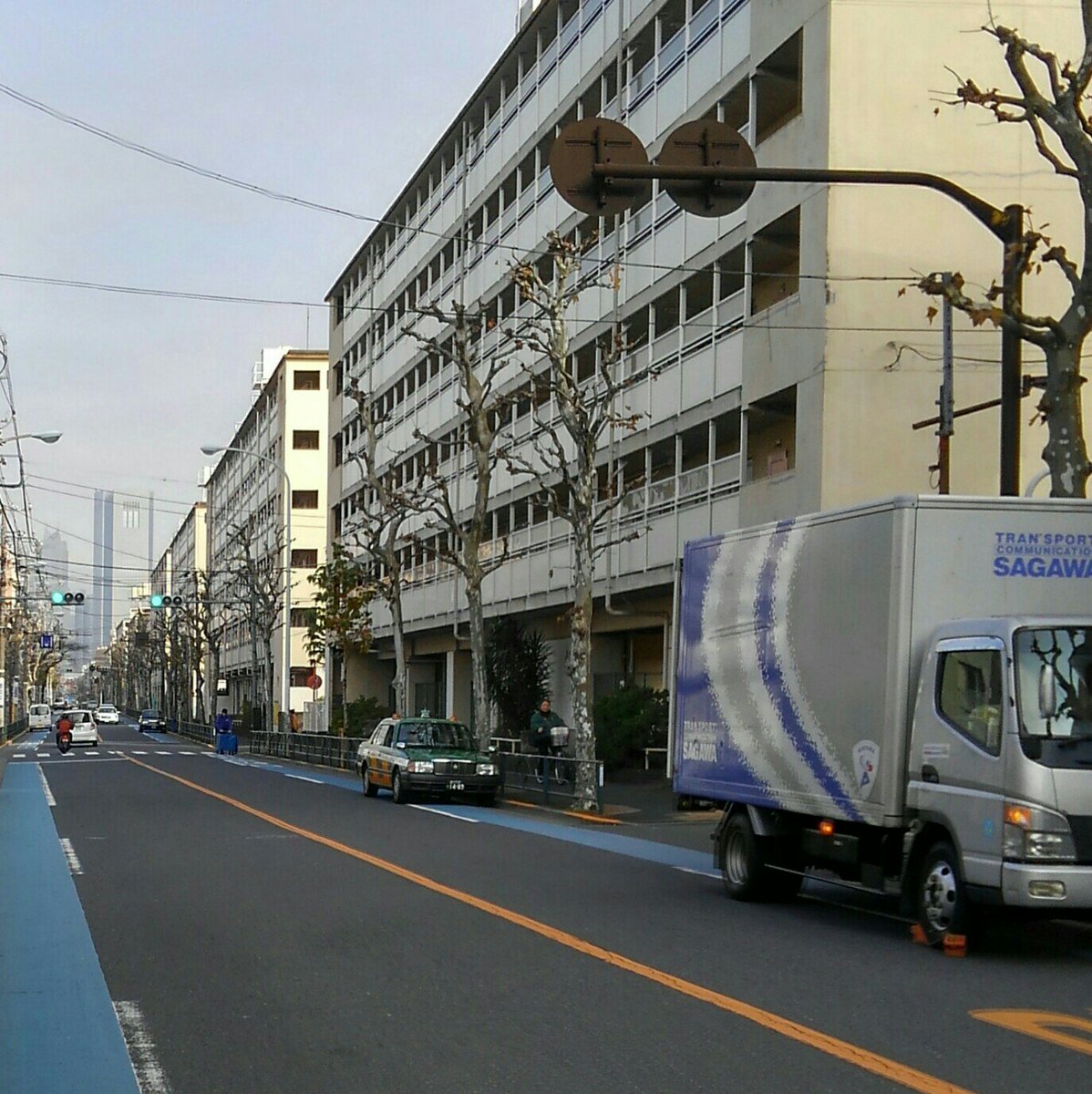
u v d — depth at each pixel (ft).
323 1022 27.37
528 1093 21.98
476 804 93.09
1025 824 32.63
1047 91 86.74
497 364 139.03
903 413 84.64
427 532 172.45
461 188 157.28
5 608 283.59
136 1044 25.82
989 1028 26.35
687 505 103.50
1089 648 34.19
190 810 84.69
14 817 79.82
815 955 34.88
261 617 258.16
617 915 41.81
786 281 95.86
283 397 289.33
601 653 135.64
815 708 41.16
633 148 41.63
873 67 86.38
